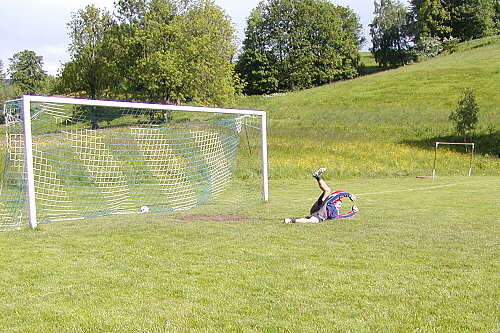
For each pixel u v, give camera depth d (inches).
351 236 294.8
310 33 2982.3
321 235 299.6
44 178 534.9
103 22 1668.3
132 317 171.9
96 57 1670.8
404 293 190.4
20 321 169.9
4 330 162.6
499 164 893.8
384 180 724.0
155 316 172.4
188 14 1609.3
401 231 308.2
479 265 227.0
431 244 270.5
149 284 207.5
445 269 221.1
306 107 1813.5
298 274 216.4
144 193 522.9
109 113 592.4
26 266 238.7
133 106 401.1
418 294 189.2
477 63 2016.5
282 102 1995.6
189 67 1519.4
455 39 2699.3
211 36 1584.6
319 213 352.5
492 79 1722.4
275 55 2962.6
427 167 870.4
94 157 595.5
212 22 1619.1
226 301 185.5
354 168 815.1
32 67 3265.3
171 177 586.9
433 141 1133.1
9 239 304.8
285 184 665.0
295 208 430.3
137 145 608.4
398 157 945.5
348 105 1737.2
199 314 173.5
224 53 1642.5
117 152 622.5
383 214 382.6
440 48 2851.9
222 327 161.8
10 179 430.0
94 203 475.8
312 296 188.9
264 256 249.1
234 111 465.1
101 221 372.8
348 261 236.5
